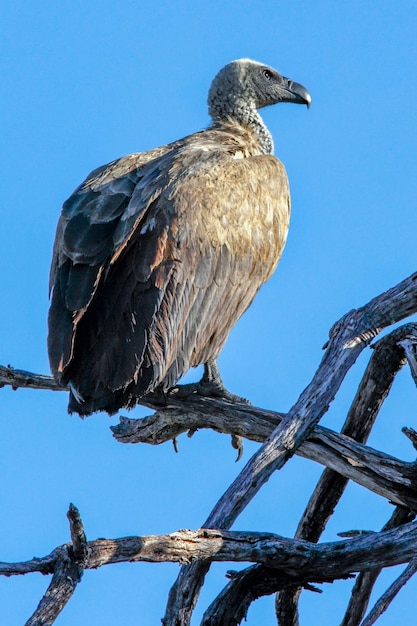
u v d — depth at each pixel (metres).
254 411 12.26
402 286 12.38
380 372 12.34
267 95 16.44
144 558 9.53
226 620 10.84
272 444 11.43
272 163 13.98
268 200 13.59
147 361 11.59
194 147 13.85
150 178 12.97
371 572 12.27
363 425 12.64
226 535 10.09
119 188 12.89
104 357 11.57
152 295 11.89
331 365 12.04
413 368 11.80
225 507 10.98
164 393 12.44
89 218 12.49
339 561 10.31
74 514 8.31
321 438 11.65
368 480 11.51
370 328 12.26
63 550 8.74
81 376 11.55
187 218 12.55
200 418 12.47
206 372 12.68
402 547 10.25
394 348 12.21
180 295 12.19
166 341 11.81
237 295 13.13
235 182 13.27
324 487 12.58
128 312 11.77
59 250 12.80
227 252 12.87
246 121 16.23
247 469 11.26
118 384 11.38
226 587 10.95
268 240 13.52
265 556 10.20
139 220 12.34
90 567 9.02
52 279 13.17
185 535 9.81
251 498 11.14
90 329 11.76
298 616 13.02
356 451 11.56
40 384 12.84
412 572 9.89
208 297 12.63
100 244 12.20
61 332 11.67
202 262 12.55
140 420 13.62
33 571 8.67
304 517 12.87
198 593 10.66
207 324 12.66
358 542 10.34
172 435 13.49
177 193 12.70
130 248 12.18
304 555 10.30
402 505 11.48
